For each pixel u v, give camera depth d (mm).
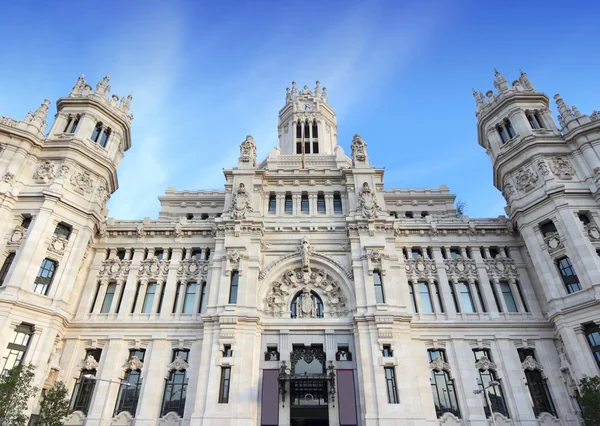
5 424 31062
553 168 45656
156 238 49188
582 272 39344
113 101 53906
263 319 42500
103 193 49031
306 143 71812
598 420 31672
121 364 40969
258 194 51031
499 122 52062
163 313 43781
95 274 46406
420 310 44156
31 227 40906
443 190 61938
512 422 37719
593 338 37375
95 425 37219
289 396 38594
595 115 46406
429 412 37969
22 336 37562
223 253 45906
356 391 38406
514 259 47312
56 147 46594
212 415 35938
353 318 41375
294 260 46281
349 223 47438
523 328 42438
